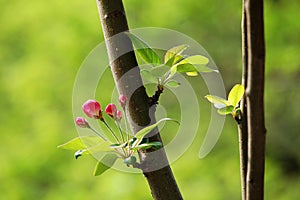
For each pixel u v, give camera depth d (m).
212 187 9.73
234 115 1.84
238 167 10.34
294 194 11.34
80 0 10.76
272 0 10.50
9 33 11.55
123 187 9.37
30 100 10.80
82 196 9.77
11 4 11.49
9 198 10.35
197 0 10.73
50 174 10.48
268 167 11.03
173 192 1.95
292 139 11.73
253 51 1.58
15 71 11.16
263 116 1.64
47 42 10.84
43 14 10.98
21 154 10.53
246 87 1.73
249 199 1.72
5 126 11.02
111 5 1.99
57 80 10.76
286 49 10.31
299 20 10.22
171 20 10.75
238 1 10.84
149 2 10.61
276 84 11.44
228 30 11.21
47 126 10.48
